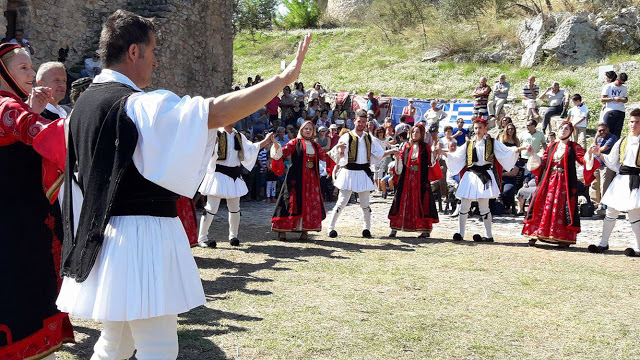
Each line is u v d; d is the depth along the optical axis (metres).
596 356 4.48
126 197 2.52
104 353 2.80
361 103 21.70
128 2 16.16
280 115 19.09
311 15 39.50
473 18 29.25
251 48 33.78
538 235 8.80
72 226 2.62
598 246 8.62
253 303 5.57
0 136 2.93
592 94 20.20
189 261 2.67
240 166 8.47
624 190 8.27
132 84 2.67
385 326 4.99
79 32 15.15
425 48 28.56
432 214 9.55
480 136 9.22
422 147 9.59
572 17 23.83
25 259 3.04
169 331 2.66
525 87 19.11
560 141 8.84
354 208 13.54
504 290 6.28
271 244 8.77
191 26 16.97
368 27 33.62
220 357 4.21
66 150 2.72
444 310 5.52
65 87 4.53
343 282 6.46
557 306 5.75
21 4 13.72
